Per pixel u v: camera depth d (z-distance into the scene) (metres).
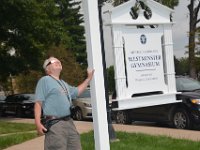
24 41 24.52
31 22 23.44
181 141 11.10
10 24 23.16
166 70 13.22
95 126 7.07
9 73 25.66
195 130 14.24
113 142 11.27
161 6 12.99
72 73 41.56
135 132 13.07
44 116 6.46
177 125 14.87
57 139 6.34
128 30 12.37
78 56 59.03
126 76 12.35
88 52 7.14
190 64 37.06
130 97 12.35
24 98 29.50
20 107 29.00
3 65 24.86
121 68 12.22
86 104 22.45
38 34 24.42
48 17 25.45
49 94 6.42
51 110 6.41
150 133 13.12
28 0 22.03
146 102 12.73
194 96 14.43
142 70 12.61
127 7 12.25
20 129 17.08
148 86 12.73
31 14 22.97
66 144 6.45
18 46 24.78
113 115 18.39
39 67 25.67
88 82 6.96
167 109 15.29
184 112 14.57
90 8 7.11
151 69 12.79
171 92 13.24
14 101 29.84
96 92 7.03
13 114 29.92
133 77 12.44
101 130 7.03
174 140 11.28
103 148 7.04
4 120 23.41
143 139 11.55
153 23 12.85
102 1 11.18
